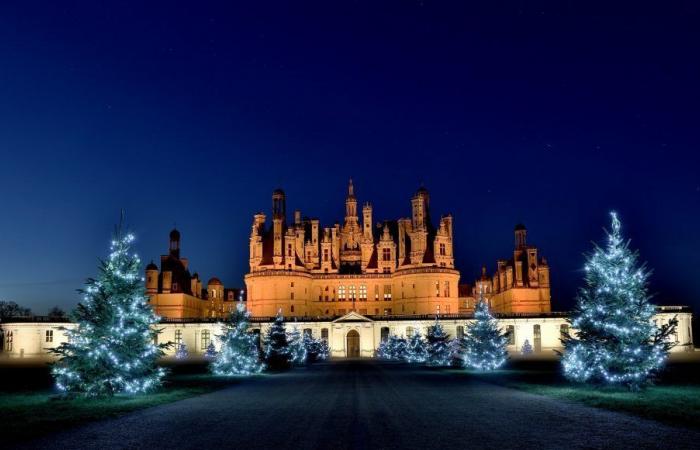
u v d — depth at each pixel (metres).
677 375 58.09
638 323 44.09
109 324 42.09
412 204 161.25
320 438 24.45
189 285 172.88
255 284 157.75
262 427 27.58
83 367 41.16
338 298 167.25
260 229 163.88
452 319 145.62
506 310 170.75
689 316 134.50
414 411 32.75
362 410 33.50
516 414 31.06
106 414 32.47
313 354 116.38
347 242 177.62
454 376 63.44
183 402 38.94
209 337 145.88
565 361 47.62
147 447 23.05
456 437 24.38
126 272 43.97
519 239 168.75
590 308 45.12
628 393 40.94
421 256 158.00
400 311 160.88
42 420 30.27
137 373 43.34
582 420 28.69
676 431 25.39
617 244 46.00
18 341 140.38
